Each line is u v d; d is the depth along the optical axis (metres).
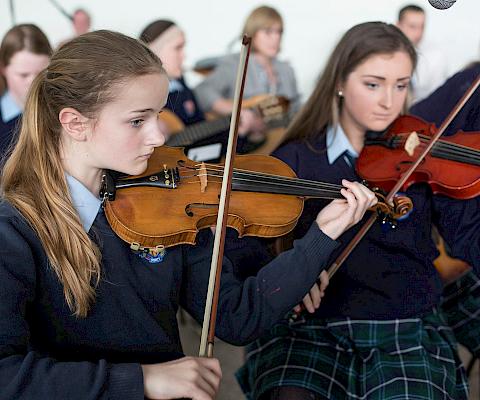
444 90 2.50
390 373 1.95
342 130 2.19
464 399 2.06
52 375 1.39
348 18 5.18
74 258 1.51
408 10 4.50
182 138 3.72
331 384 1.95
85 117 1.50
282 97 4.02
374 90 2.06
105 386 1.41
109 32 1.55
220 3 5.08
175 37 3.91
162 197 1.73
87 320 1.56
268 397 1.98
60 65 1.51
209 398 1.46
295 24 5.18
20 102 3.03
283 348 2.05
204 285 1.76
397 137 2.20
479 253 2.12
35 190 1.53
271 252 2.14
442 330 2.12
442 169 2.10
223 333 1.75
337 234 1.75
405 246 2.08
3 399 1.36
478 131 2.31
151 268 1.63
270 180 1.89
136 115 1.51
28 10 4.96
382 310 2.06
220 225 1.65
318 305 1.94
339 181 2.15
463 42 4.81
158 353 1.64
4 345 1.40
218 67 4.43
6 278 1.42
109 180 1.67
